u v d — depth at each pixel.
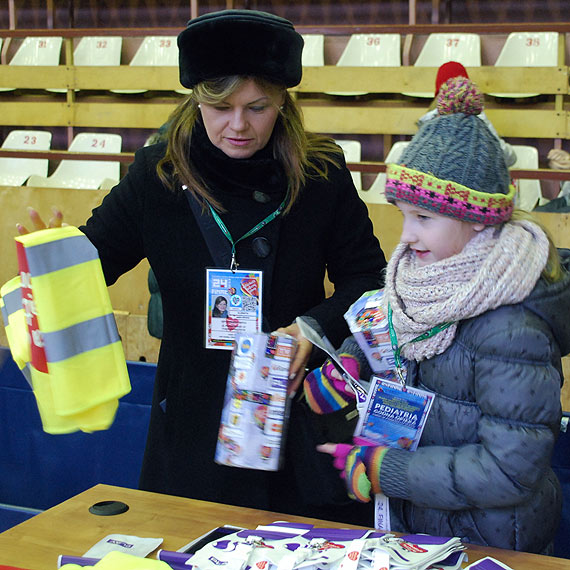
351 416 1.39
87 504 1.39
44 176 5.79
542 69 4.80
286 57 1.41
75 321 1.26
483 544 1.28
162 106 5.59
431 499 1.22
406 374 1.34
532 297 1.19
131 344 3.92
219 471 1.57
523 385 1.17
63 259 1.26
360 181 5.09
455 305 1.18
